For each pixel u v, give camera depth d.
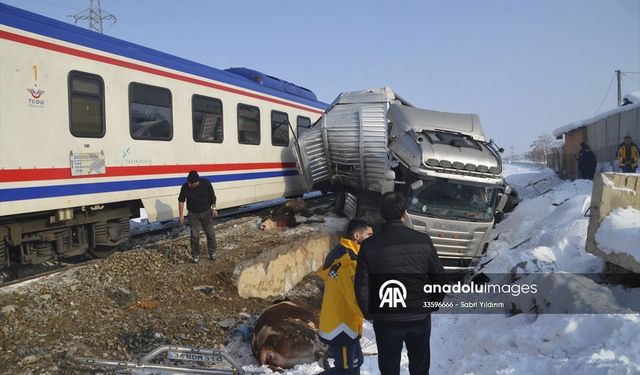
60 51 7.13
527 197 15.30
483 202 8.51
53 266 8.03
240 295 7.21
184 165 9.55
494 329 5.33
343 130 11.30
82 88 7.47
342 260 3.76
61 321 5.63
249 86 11.85
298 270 8.60
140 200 8.78
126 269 7.24
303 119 14.70
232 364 4.80
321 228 10.45
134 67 8.44
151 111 8.80
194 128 9.84
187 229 10.93
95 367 4.76
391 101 11.13
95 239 8.10
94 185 7.62
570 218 8.65
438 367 5.05
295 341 5.43
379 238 3.51
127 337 5.63
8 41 6.43
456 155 8.45
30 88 6.69
